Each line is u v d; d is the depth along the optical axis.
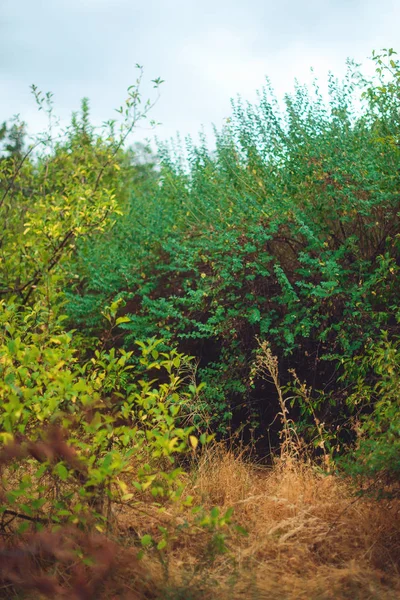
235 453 5.72
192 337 6.66
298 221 5.97
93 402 3.68
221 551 3.51
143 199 8.78
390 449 3.83
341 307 5.87
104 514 3.86
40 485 3.73
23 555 3.40
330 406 5.69
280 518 4.29
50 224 5.69
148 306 7.07
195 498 4.60
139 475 3.59
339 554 3.83
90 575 3.46
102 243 8.19
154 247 7.54
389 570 3.65
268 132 7.01
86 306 7.41
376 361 4.75
